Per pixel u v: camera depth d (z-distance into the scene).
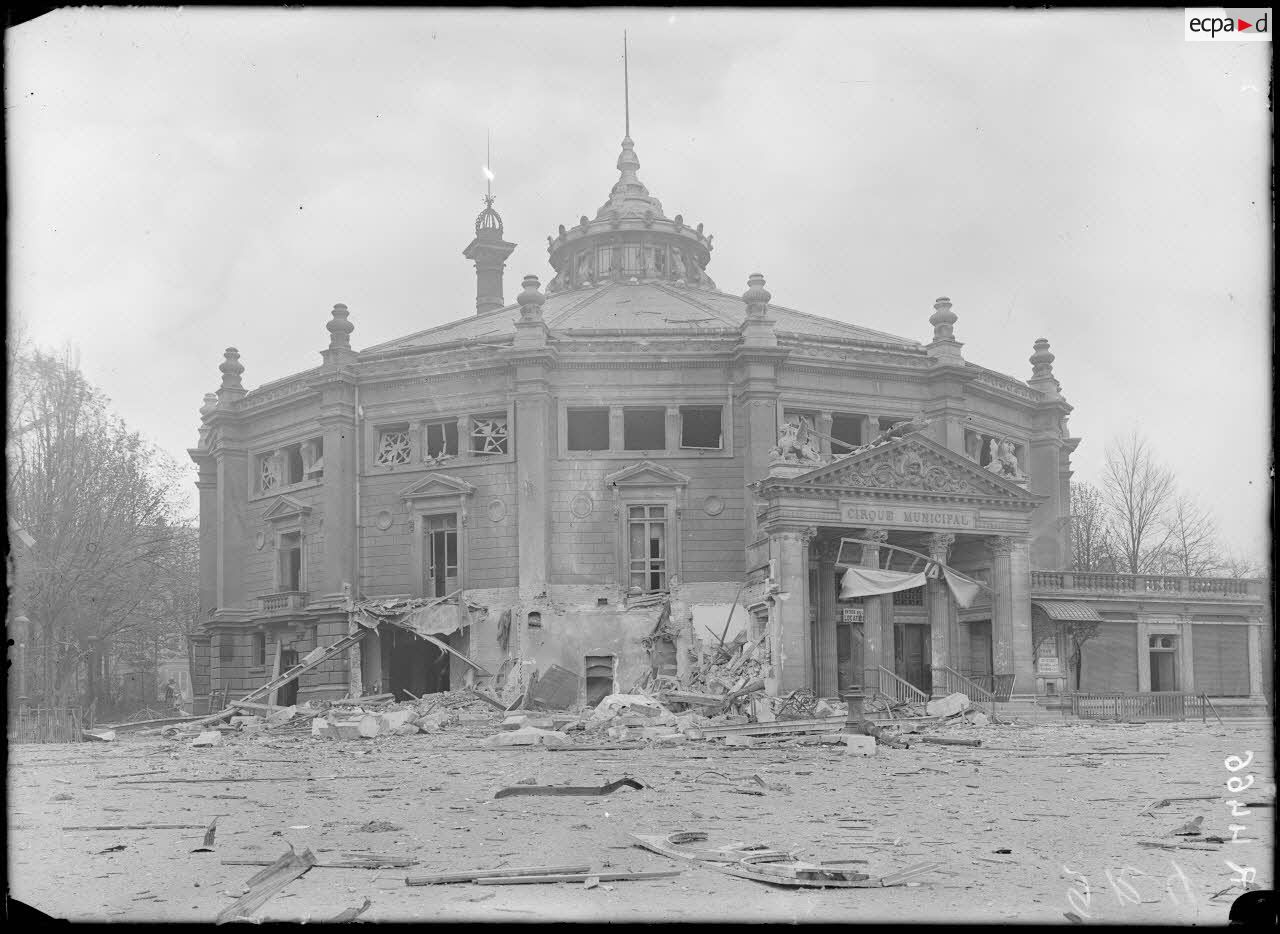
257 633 57.47
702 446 52.78
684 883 10.16
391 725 39.50
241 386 60.16
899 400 53.50
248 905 9.11
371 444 53.19
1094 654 54.53
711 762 26.20
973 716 42.91
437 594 51.84
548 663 47.91
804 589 45.00
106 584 47.62
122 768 25.64
